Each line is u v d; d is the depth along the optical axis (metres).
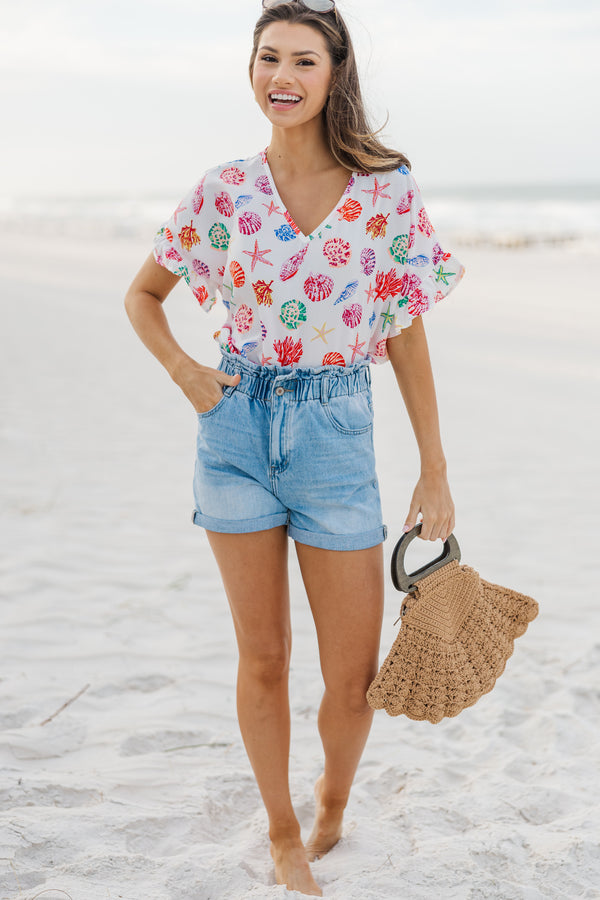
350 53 2.07
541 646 3.70
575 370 11.09
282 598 2.23
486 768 2.79
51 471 5.87
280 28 2.04
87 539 4.68
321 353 2.12
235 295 2.14
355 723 2.25
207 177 2.17
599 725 3.06
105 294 18.20
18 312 14.78
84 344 11.73
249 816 2.55
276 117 2.06
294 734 2.99
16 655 3.38
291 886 2.15
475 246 35.75
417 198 2.13
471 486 6.15
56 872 2.11
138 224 51.56
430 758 2.86
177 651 3.49
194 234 2.20
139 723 2.95
